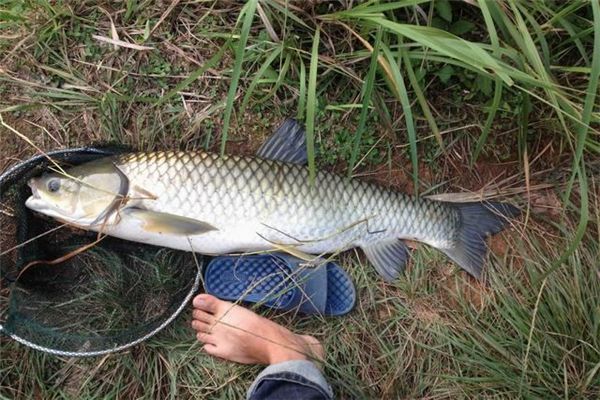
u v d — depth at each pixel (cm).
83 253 96
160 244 90
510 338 98
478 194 100
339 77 97
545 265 99
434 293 100
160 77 98
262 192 90
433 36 81
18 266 88
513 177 101
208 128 98
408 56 88
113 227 88
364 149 99
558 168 101
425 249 100
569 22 91
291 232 92
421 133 100
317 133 98
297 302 96
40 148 97
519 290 99
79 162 93
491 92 97
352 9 87
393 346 99
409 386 98
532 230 101
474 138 100
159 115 98
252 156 90
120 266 96
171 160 88
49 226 93
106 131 97
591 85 77
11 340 93
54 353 87
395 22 84
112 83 97
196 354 96
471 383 97
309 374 89
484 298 99
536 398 96
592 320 97
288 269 96
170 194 88
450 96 99
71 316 95
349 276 99
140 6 97
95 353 89
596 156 100
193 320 96
